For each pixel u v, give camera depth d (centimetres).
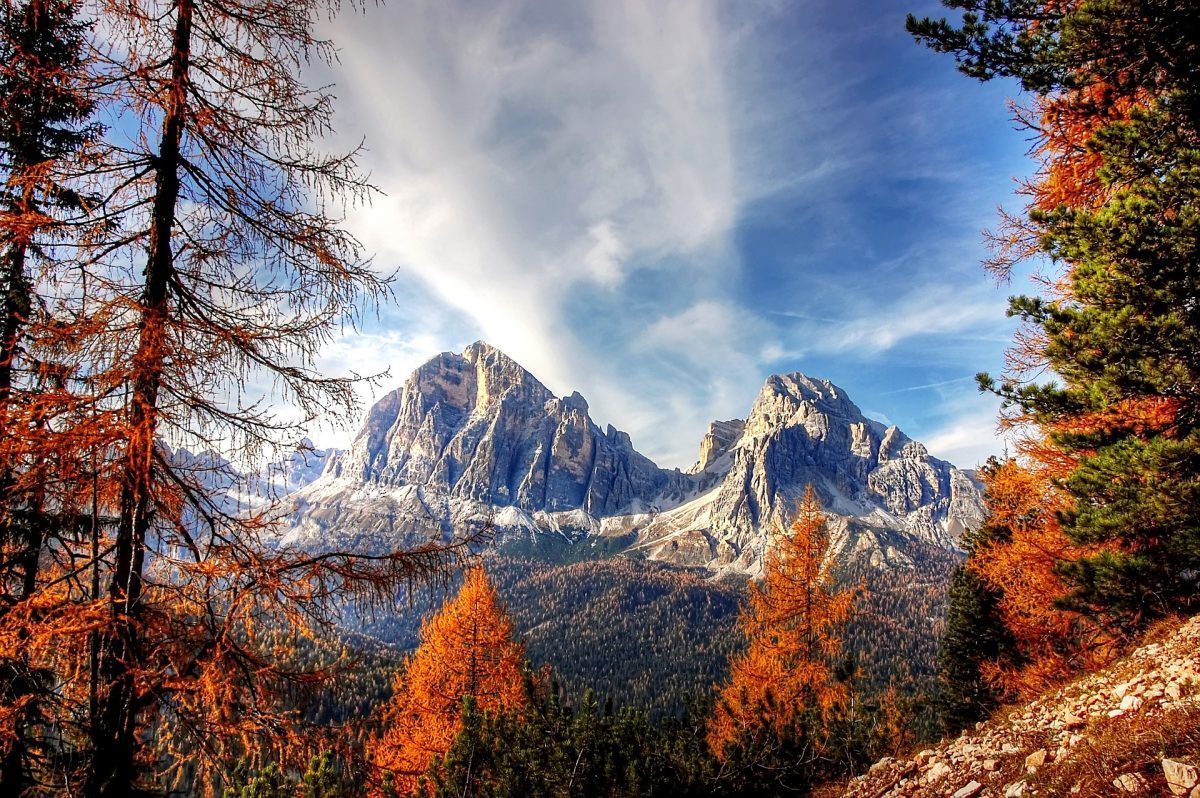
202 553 522
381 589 535
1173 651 871
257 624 516
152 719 518
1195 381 779
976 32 877
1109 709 785
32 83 524
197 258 594
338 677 524
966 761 927
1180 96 758
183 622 517
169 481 530
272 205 611
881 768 1208
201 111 556
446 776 1291
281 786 552
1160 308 770
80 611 473
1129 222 751
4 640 455
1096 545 1081
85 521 563
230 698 500
